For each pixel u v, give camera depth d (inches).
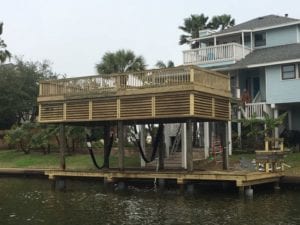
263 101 1327.5
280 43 1430.9
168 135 1232.8
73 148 1513.3
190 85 882.8
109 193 940.6
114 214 702.5
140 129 1238.9
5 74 1988.2
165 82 916.6
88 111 1015.0
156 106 925.8
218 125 1246.3
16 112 1995.6
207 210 714.2
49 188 1045.8
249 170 978.7
